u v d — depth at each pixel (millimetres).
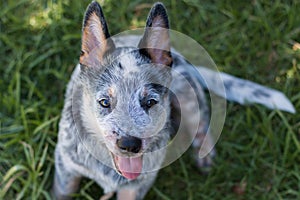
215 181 1296
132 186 1137
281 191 1291
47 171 1241
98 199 1251
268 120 1322
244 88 1346
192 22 1450
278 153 1313
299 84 1395
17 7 1436
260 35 1446
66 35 1380
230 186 1291
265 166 1312
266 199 1274
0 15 1416
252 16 1458
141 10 1452
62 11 1421
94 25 1007
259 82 1405
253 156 1307
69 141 1097
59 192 1217
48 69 1366
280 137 1330
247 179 1297
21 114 1281
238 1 1471
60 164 1162
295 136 1309
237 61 1418
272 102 1334
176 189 1288
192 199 1270
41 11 1429
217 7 1465
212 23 1455
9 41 1389
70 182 1193
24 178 1255
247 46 1436
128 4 1451
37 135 1275
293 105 1358
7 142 1258
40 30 1408
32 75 1368
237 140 1332
